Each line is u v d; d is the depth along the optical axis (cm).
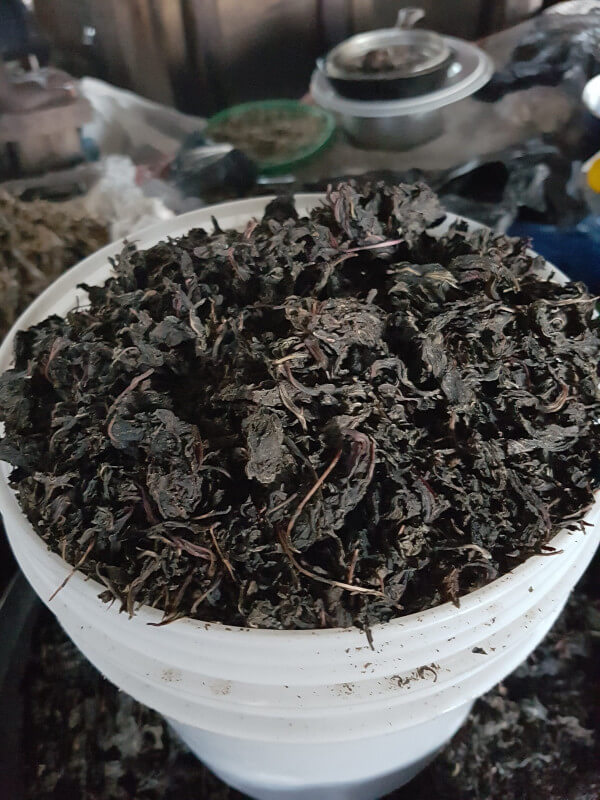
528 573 38
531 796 65
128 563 38
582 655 74
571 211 85
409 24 108
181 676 41
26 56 105
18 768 67
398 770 58
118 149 103
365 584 36
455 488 38
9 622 72
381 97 93
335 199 47
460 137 95
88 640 44
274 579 36
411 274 45
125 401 40
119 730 70
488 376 41
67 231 90
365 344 40
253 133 101
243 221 64
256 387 39
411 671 40
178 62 111
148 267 51
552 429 41
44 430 44
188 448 38
